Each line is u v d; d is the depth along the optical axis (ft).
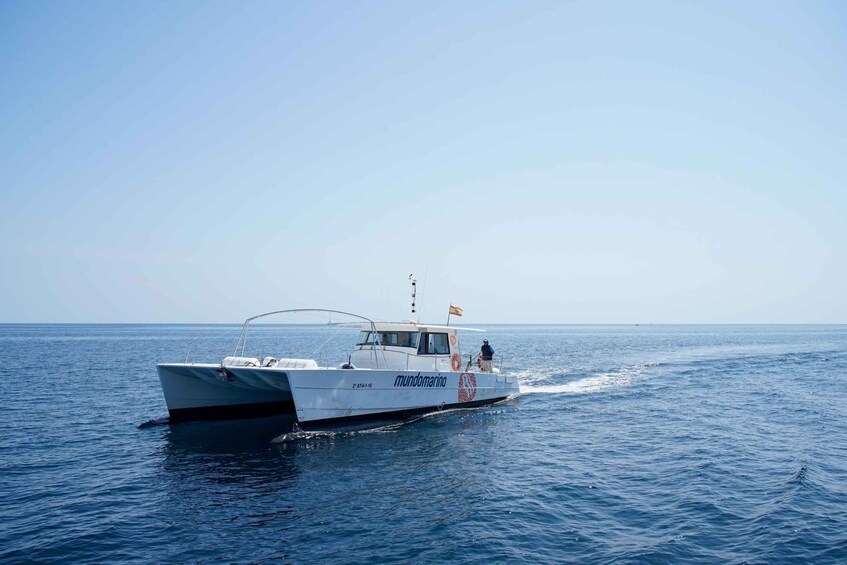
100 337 385.50
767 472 44.62
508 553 30.09
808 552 30.14
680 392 92.02
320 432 55.26
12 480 42.52
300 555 29.86
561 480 42.88
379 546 30.99
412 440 55.16
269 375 55.21
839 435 58.54
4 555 29.60
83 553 29.91
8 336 401.90
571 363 151.84
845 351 205.98
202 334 485.56
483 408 73.56
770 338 379.14
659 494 39.58
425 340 69.00
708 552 30.17
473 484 41.78
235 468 45.27
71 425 62.90
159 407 75.36
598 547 30.89
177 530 33.06
